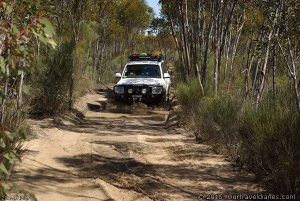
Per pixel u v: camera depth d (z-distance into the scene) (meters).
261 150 5.59
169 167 6.61
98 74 25.05
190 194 5.35
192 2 14.99
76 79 13.98
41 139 7.96
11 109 5.82
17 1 3.06
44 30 2.72
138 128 10.62
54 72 10.84
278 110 5.72
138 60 17.00
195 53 12.82
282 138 5.18
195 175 6.18
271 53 8.27
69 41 12.14
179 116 11.33
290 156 4.98
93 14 18.47
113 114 13.23
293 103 6.14
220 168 6.57
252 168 6.32
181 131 9.80
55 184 5.48
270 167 5.36
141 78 15.12
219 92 10.11
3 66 2.61
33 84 10.34
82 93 15.98
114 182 5.78
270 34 7.41
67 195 5.14
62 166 6.38
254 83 8.82
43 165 6.26
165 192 5.41
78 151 7.42
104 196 5.19
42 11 3.59
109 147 7.88
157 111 14.15
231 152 7.28
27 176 5.62
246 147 6.40
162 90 14.46
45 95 10.72
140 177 6.05
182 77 16.69
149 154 7.44
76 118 11.51
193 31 14.71
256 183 5.81
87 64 18.30
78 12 13.87
